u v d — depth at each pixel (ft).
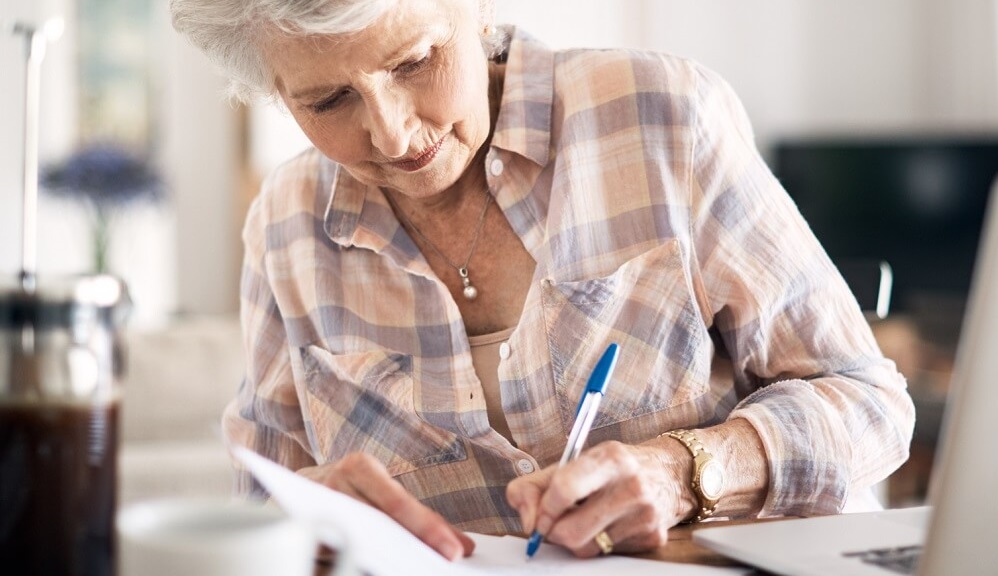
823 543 2.91
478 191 4.37
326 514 2.71
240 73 4.09
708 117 4.25
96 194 15.29
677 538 3.29
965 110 16.96
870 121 17.37
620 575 2.86
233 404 4.86
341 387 4.50
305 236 4.59
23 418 2.19
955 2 16.97
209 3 3.86
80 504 2.23
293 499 2.72
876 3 17.29
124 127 17.42
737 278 4.10
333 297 4.50
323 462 4.54
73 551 2.23
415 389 4.34
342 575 2.21
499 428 4.34
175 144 17.65
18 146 15.05
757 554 2.80
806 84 17.29
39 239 16.57
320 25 3.52
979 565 2.22
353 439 4.47
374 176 4.14
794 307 4.10
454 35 3.84
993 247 2.14
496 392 4.31
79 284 2.24
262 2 3.60
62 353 2.22
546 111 4.32
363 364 4.42
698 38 16.94
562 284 4.15
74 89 17.13
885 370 4.10
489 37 4.39
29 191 2.56
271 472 2.82
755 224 4.19
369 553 2.68
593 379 3.42
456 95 3.90
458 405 4.26
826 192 17.22
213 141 17.79
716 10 16.99
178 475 9.16
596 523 3.02
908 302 17.04
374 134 3.84
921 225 16.98
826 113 17.35
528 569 2.95
